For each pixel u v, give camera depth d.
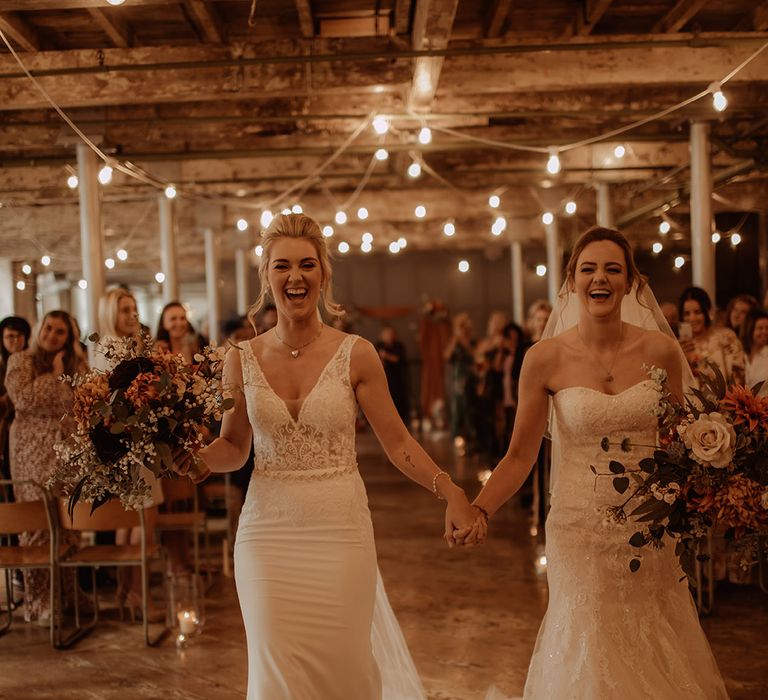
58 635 4.39
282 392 2.77
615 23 6.49
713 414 2.52
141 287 18.36
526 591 5.24
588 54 6.43
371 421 2.86
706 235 7.42
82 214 7.27
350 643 2.68
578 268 2.88
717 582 5.32
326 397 2.72
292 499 2.70
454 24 6.46
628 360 2.86
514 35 6.75
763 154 8.05
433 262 17.67
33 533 4.98
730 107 7.23
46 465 4.80
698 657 2.78
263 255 2.84
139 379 2.68
